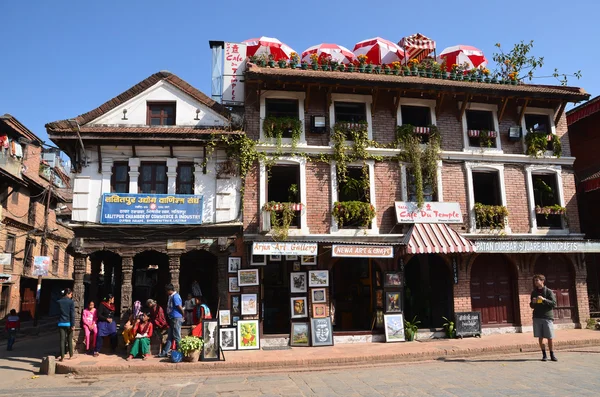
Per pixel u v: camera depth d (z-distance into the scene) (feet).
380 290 50.52
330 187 51.90
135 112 51.19
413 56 69.31
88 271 107.76
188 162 50.24
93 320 43.32
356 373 34.12
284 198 61.11
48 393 28.78
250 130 51.85
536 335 36.76
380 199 52.85
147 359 39.27
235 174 50.01
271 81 50.62
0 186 74.02
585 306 55.83
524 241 50.62
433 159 53.62
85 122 50.03
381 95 55.01
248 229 49.37
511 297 54.90
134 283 68.39
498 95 55.36
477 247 49.16
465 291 52.65
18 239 81.76
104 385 31.81
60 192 103.50
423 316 54.13
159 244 47.67
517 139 56.90
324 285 48.60
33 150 87.66
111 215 47.21
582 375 30.60
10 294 78.07
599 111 62.95
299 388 29.12
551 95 55.98
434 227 51.26
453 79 57.93
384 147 53.98
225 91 55.62
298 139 51.85
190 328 45.80
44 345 58.03
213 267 61.26
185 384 31.50
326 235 50.11
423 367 36.14
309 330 46.93
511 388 27.35
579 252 53.31
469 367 35.17
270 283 54.49
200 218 48.24
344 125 52.70
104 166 48.83
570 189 58.03
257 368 37.40
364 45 67.10
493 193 57.11
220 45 57.88
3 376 35.73
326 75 51.03
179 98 51.78
